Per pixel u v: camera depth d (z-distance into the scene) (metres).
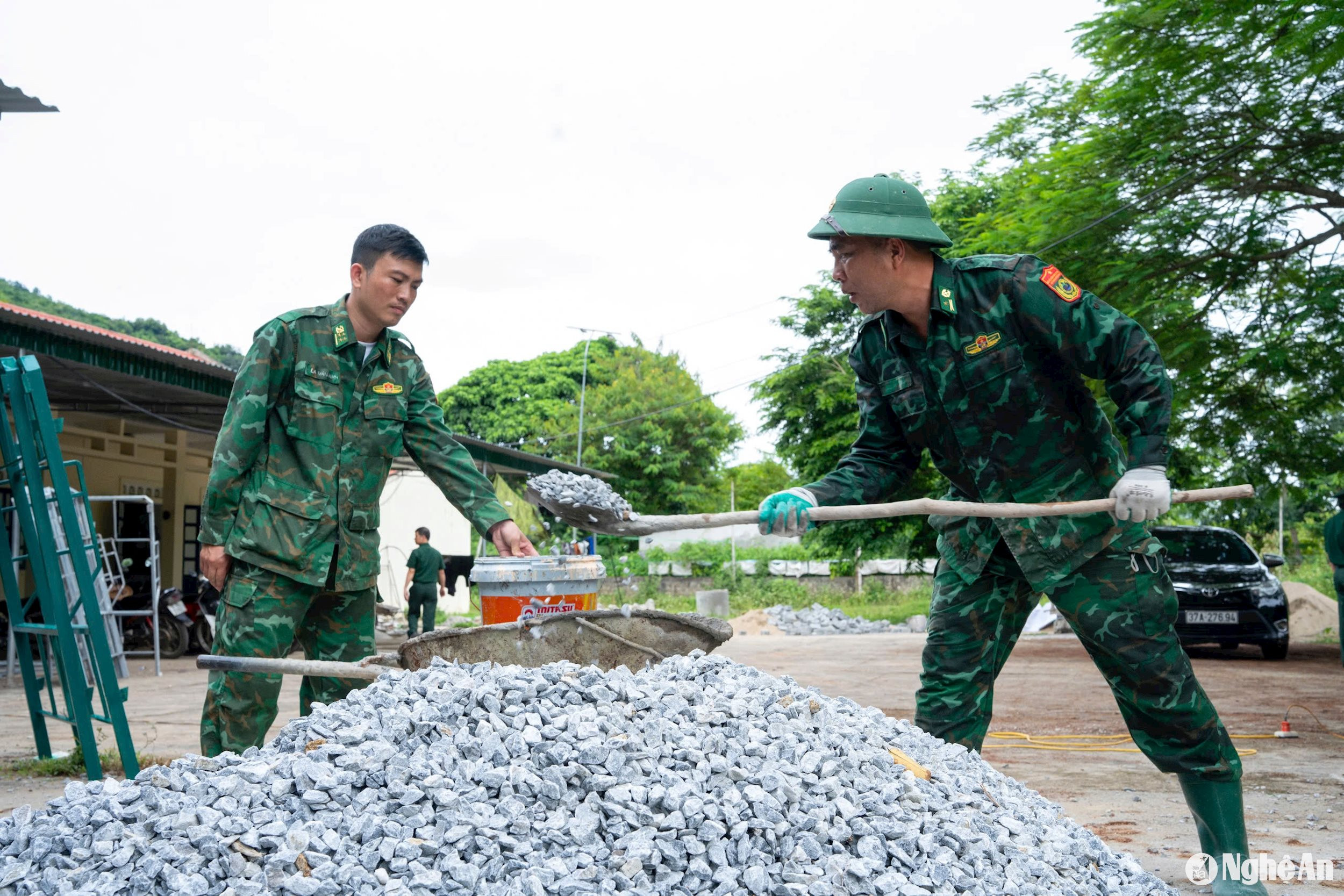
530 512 17.00
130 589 13.14
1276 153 10.61
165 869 2.27
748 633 21.31
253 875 2.28
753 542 33.47
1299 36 8.73
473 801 2.49
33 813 2.60
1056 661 12.80
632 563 29.81
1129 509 2.91
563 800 2.52
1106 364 3.06
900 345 3.26
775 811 2.52
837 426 20.59
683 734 2.77
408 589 14.48
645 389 39.22
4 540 5.51
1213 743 3.10
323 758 2.66
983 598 3.38
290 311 3.74
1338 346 10.32
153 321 51.31
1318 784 5.13
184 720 7.25
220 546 3.58
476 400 45.03
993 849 2.66
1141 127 10.70
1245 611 11.84
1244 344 10.59
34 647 11.21
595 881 2.33
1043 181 11.66
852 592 28.95
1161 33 10.10
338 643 3.87
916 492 17.08
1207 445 12.29
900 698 8.98
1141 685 3.10
